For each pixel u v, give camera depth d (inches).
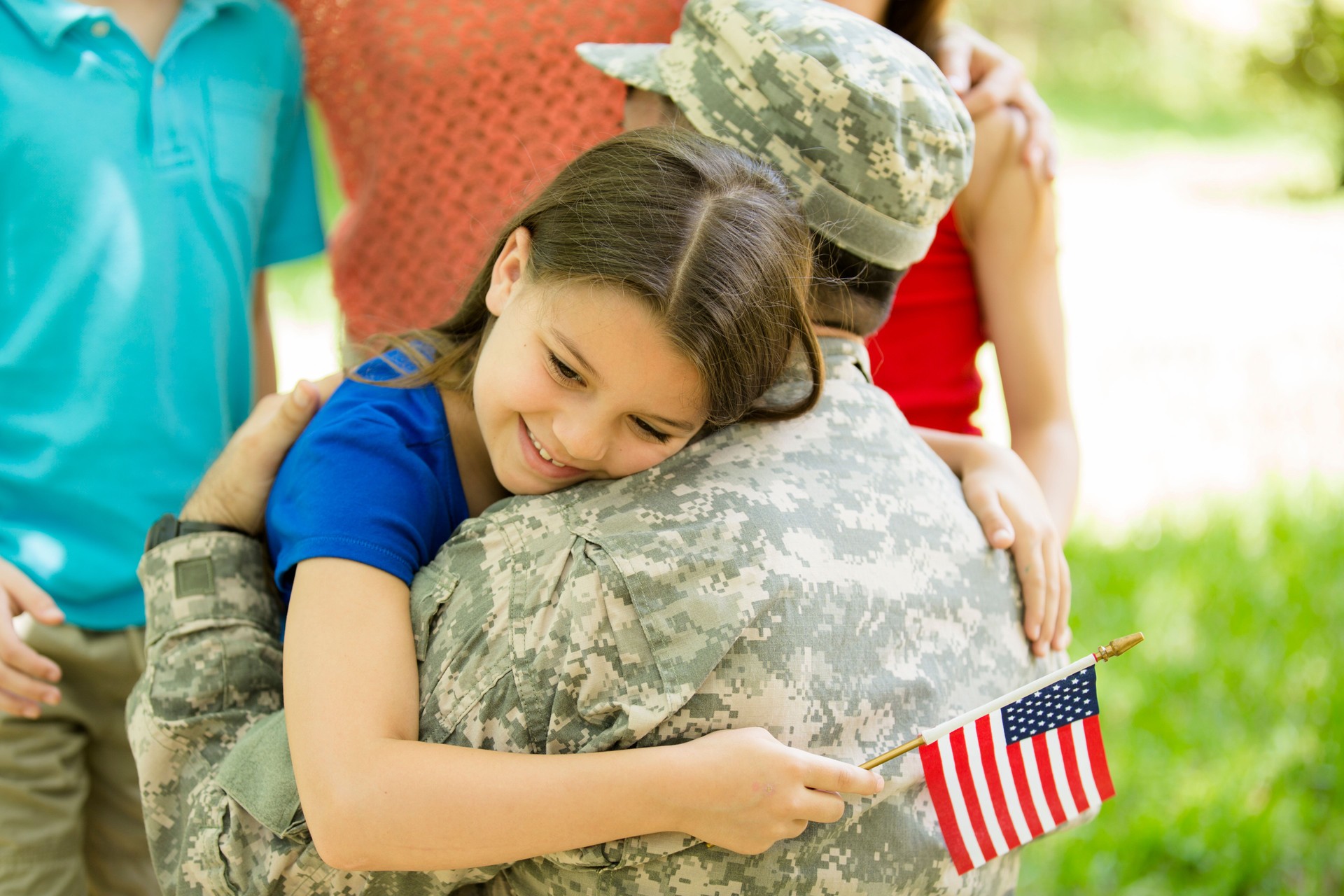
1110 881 111.8
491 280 56.4
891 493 53.5
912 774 51.1
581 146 84.0
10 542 75.3
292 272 269.9
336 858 46.7
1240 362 283.9
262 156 86.5
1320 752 131.2
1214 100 675.4
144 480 79.0
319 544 50.9
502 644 48.0
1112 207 461.1
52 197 76.4
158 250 79.7
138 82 80.1
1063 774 52.4
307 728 47.9
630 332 48.9
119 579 77.7
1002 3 719.7
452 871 49.1
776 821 46.5
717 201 50.1
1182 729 134.0
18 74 75.8
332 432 54.3
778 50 54.6
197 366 81.5
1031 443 83.1
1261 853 114.7
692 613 47.2
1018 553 60.2
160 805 56.0
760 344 50.4
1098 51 714.2
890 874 50.8
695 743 46.6
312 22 90.4
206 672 55.5
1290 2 532.1
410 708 48.9
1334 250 404.2
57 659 77.2
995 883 56.9
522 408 51.6
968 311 86.3
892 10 83.4
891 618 50.8
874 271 57.3
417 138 86.7
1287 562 177.3
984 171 81.7
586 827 46.1
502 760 46.7
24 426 76.5
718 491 49.9
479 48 83.8
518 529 50.1
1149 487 213.8
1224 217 450.3
